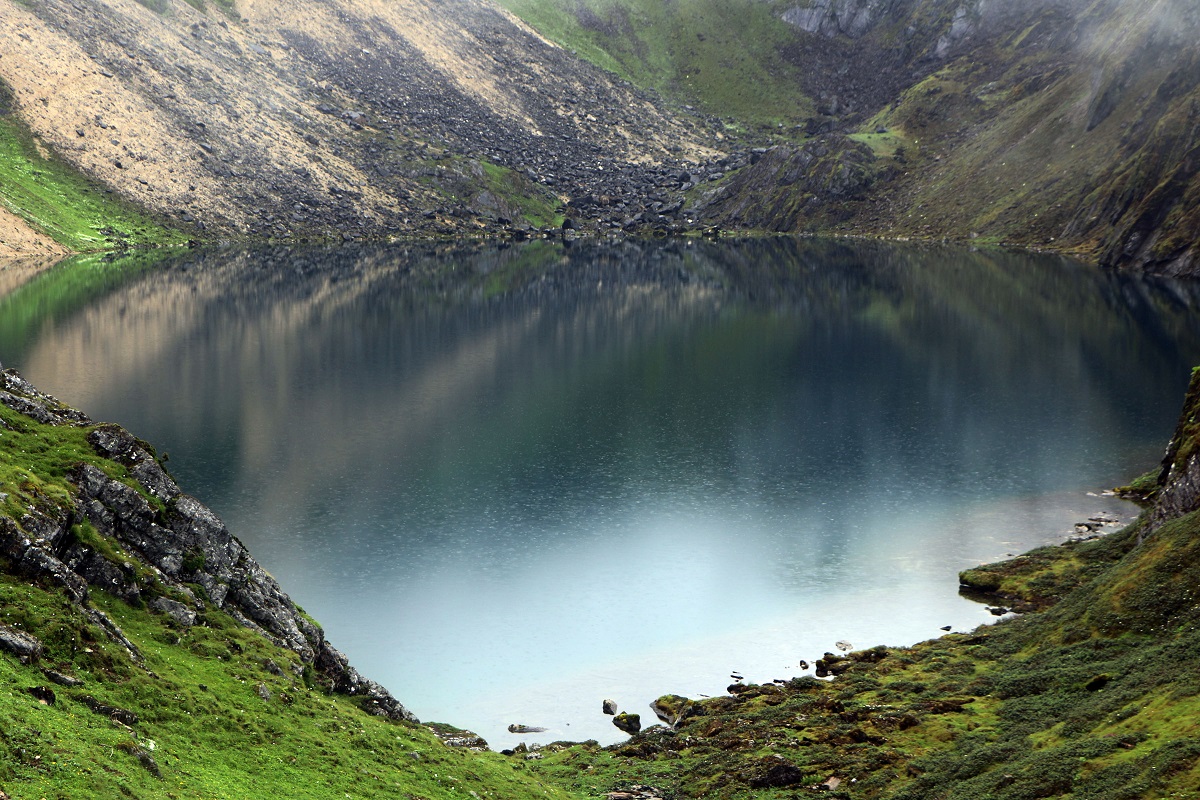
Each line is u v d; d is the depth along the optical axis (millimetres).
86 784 26812
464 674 64812
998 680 54531
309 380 147750
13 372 47438
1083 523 88688
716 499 98312
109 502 42281
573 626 71688
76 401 130000
